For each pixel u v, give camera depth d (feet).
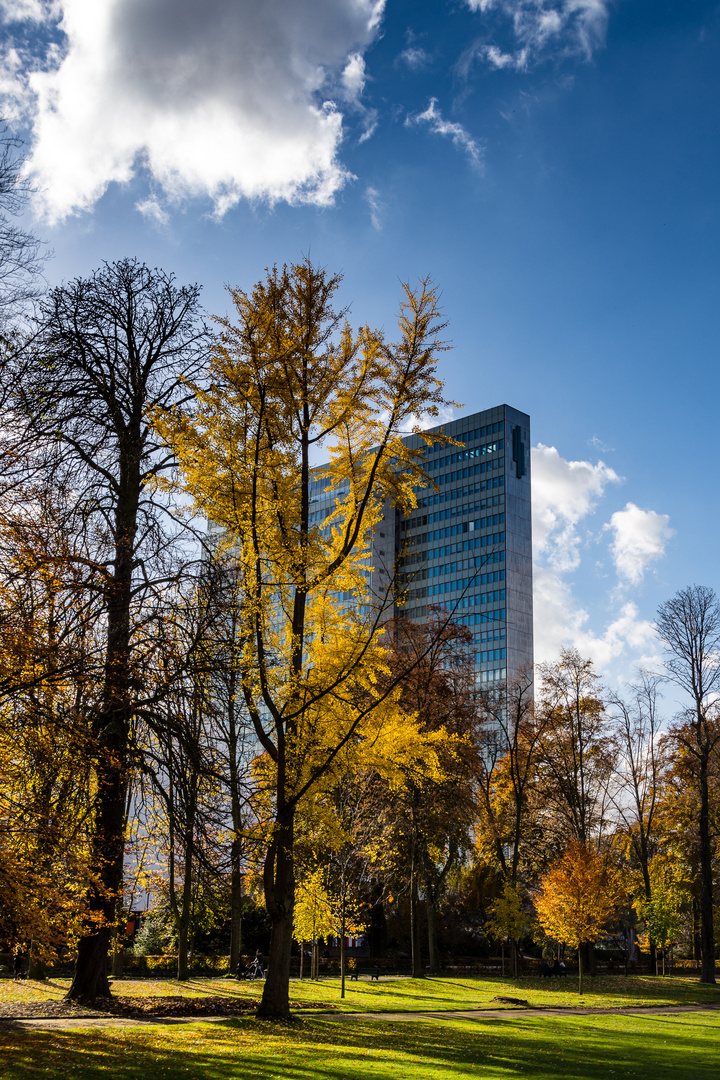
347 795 96.17
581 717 151.74
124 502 61.46
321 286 61.46
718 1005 104.47
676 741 153.69
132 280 66.90
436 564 411.95
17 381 47.70
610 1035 66.85
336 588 61.26
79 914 45.60
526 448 414.62
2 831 41.09
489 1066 44.91
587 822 151.64
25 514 41.91
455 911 163.43
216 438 57.47
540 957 187.73
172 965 112.06
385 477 63.36
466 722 124.26
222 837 58.80
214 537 61.57
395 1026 61.57
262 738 59.62
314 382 62.08
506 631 381.19
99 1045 41.70
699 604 147.74
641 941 171.32
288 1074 35.91
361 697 62.54
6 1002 58.70
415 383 61.62
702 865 138.92
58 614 45.55
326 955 139.13
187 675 50.72
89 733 44.98
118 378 63.98
